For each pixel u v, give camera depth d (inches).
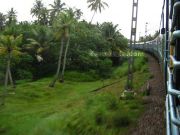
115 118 560.1
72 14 2219.5
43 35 2578.7
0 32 2856.8
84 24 3046.3
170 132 136.0
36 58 2664.9
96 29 3102.9
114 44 2965.1
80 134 593.0
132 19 800.9
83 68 2719.0
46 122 709.9
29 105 1530.5
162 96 675.4
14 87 2073.1
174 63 103.1
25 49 2605.8
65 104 1194.6
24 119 1035.3
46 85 2178.9
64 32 2194.9
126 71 2191.2
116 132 530.0
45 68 2709.2
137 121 532.7
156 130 458.6
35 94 1882.4
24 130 868.0
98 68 2694.4
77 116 680.4
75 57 2723.9
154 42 1467.8
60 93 1943.9
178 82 132.4
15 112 1312.7
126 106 656.4
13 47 1768.0
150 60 1690.5
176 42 137.7
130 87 815.7
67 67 2709.2
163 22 435.8
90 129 586.9
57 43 2674.7
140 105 639.8
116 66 2851.9
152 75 1057.5
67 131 621.0
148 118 524.4
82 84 2274.9
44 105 1459.2
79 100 1165.1
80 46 2795.3
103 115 606.5
